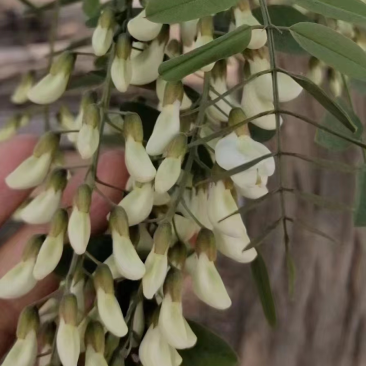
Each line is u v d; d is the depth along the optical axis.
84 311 0.37
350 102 0.40
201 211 0.38
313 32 0.35
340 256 0.51
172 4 0.34
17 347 0.37
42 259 0.37
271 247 0.52
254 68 0.37
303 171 0.51
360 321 0.52
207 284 0.37
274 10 0.38
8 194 0.43
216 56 0.34
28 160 0.38
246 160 0.36
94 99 0.38
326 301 0.52
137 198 0.37
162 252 0.36
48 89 0.38
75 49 0.44
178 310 0.37
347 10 0.34
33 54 0.72
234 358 0.38
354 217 0.37
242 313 0.57
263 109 0.37
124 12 0.38
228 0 0.34
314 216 0.51
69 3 0.43
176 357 0.37
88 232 0.36
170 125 0.37
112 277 0.37
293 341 0.53
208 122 0.38
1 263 0.43
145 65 0.38
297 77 0.35
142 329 0.38
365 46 0.40
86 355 0.37
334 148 0.38
